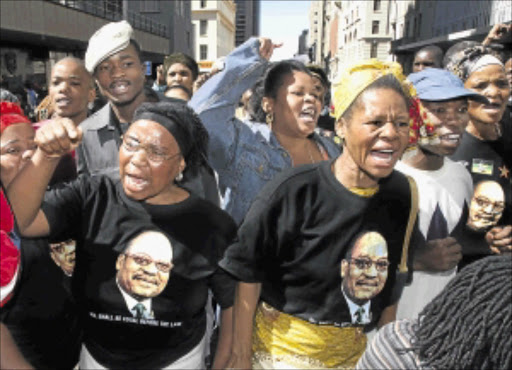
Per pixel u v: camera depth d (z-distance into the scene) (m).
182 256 1.31
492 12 21.91
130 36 2.04
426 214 1.93
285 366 1.45
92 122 2.14
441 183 1.95
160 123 1.27
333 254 1.34
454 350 0.82
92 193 1.32
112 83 2.04
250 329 1.47
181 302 1.33
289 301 1.42
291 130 1.99
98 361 1.35
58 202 1.25
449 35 25.59
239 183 2.03
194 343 1.40
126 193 1.29
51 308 1.41
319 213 1.33
